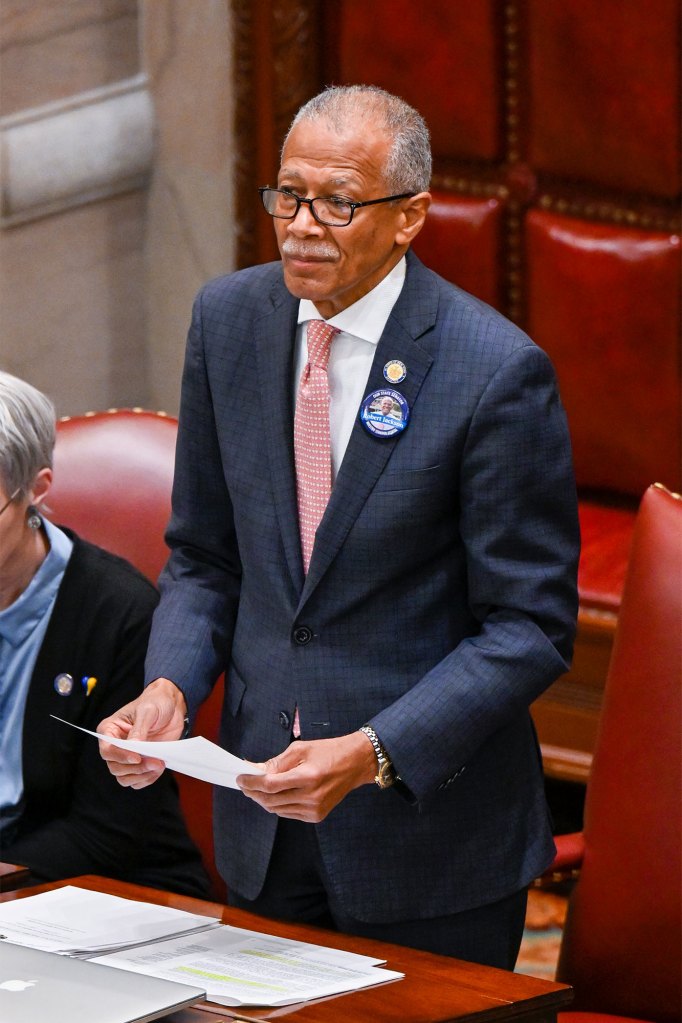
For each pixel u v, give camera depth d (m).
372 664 7.53
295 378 7.79
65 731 9.45
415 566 7.51
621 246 16.42
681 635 8.77
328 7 17.44
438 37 16.94
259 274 8.09
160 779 9.45
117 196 18.28
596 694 14.29
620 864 8.84
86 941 6.85
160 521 10.90
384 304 7.50
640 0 15.85
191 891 9.92
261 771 6.68
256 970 6.52
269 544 7.70
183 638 7.92
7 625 9.53
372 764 7.14
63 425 11.35
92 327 18.36
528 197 17.00
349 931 7.77
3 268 17.48
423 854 7.65
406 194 7.18
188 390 8.11
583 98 16.41
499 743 7.79
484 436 7.25
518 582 7.34
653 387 16.48
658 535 8.95
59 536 9.73
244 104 17.45
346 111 7.09
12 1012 5.77
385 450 7.35
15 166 17.31
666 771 8.74
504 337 7.36
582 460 17.06
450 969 6.64
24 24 17.09
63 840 9.35
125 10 17.84
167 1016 6.00
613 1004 8.94
